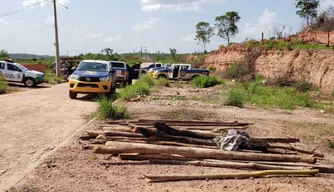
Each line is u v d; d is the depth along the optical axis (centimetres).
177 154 669
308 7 4584
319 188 565
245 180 588
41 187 523
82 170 606
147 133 738
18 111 1242
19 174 586
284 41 4153
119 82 2464
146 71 4481
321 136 1022
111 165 640
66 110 1297
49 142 805
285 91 2423
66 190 516
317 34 4003
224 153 672
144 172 607
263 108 1619
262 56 4069
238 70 4191
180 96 1956
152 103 1580
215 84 3080
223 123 1033
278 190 545
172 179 573
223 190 538
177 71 3672
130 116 1170
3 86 2017
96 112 1168
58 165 628
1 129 932
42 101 1559
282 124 1192
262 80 3359
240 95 1680
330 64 2870
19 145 773
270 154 695
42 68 3881
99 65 1816
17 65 2542
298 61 3319
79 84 1647
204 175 585
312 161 688
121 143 675
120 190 524
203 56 6919
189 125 982
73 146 755
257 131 1024
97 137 775
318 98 2270
